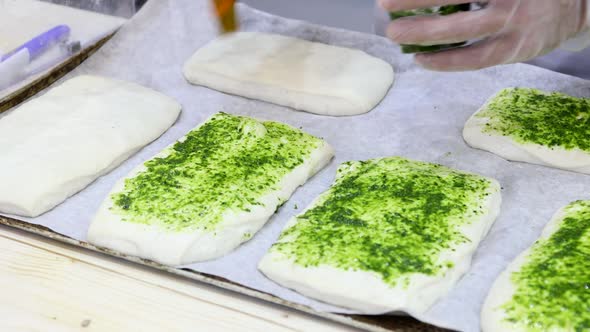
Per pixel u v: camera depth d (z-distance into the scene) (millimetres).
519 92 779
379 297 562
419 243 599
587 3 664
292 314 583
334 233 616
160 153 711
